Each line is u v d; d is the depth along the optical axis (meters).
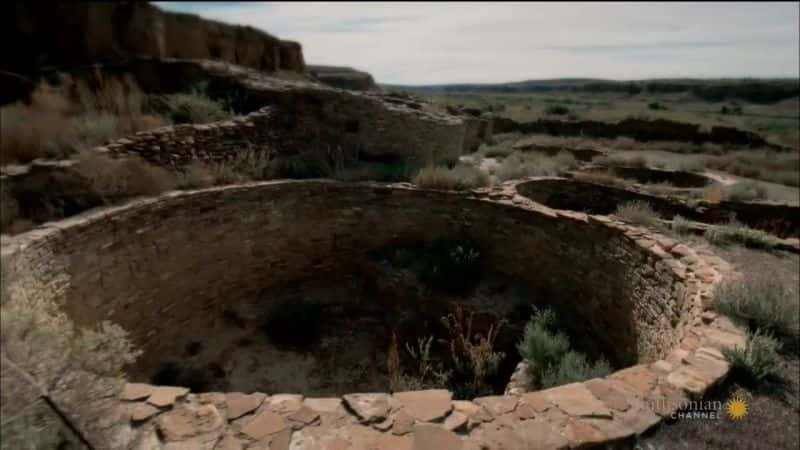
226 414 2.77
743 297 4.00
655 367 3.27
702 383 3.05
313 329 7.50
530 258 7.26
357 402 2.88
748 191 10.16
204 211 6.95
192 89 10.69
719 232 6.96
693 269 4.70
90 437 2.21
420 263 7.85
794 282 5.39
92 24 11.61
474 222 7.98
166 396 2.90
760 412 2.96
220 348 6.96
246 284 7.74
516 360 6.26
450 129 11.41
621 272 5.66
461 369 5.89
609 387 3.04
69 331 2.46
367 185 8.34
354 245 8.52
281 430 2.64
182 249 6.72
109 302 5.65
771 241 6.71
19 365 2.00
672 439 2.69
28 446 1.95
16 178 5.88
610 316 5.79
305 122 9.98
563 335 5.87
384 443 2.54
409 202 8.31
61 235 5.01
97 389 2.28
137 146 7.23
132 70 11.19
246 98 10.40
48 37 11.19
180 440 2.54
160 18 13.46
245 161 8.85
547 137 22.62
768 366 3.30
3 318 2.07
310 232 8.23
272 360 6.89
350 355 7.09
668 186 11.50
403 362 6.89
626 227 5.95
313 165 9.41
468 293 7.27
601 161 14.96
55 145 6.89
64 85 9.74
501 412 2.81
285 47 21.36
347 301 8.22
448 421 2.72
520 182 9.04
